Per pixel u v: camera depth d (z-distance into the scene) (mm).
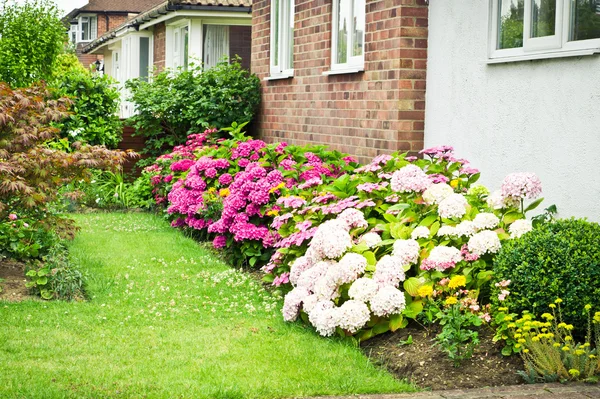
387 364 5738
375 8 10211
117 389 5039
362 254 6676
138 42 23844
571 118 7285
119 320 6836
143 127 15797
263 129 14758
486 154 8516
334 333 6375
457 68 9039
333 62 11695
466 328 6020
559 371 5203
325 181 9289
